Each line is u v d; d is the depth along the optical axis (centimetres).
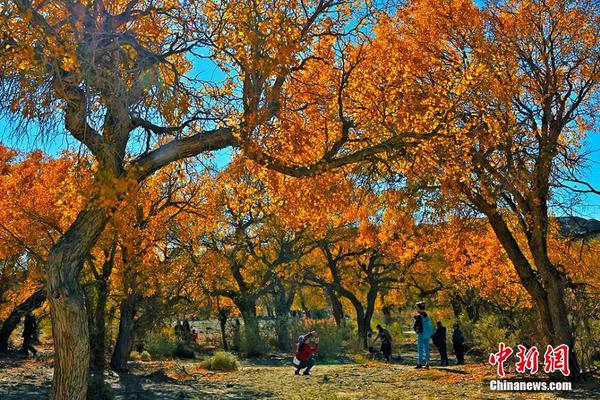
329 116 1030
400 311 6091
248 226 2727
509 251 1348
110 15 782
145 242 1633
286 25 777
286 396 1182
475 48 1153
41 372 1620
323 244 3281
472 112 1150
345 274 3934
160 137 859
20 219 1642
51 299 640
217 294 2844
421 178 1095
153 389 1326
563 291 1273
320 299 5341
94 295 1562
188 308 2136
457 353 2012
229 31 793
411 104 1048
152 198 1552
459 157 1005
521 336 1466
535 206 1234
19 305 2220
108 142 698
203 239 2127
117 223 616
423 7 1208
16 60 657
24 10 671
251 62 761
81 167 816
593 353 1320
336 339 2828
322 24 947
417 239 1511
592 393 1043
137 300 1789
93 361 1488
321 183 1034
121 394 1232
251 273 3359
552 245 1443
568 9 1209
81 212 672
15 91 662
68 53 624
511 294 1923
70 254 651
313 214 1106
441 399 1023
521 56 1213
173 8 846
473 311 3450
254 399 1154
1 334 2267
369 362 1991
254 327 2838
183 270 1891
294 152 935
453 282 2931
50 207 1631
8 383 1334
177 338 2923
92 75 684
